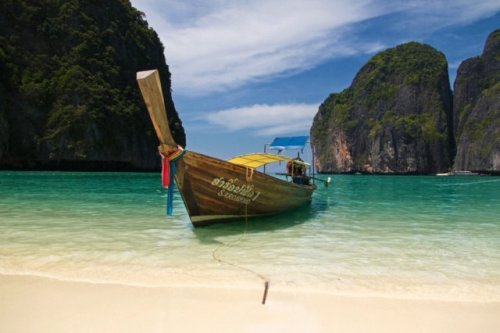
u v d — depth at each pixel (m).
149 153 75.31
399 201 16.89
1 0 64.88
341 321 3.57
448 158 113.56
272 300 4.07
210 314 3.67
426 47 135.25
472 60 118.06
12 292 4.23
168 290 4.34
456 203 16.03
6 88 61.28
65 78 66.31
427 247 6.91
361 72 143.75
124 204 13.74
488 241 7.50
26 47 66.56
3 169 59.59
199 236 7.80
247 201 9.20
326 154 138.88
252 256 6.16
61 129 62.12
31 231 8.09
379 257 6.15
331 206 14.39
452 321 3.62
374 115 126.50
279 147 15.62
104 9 79.12
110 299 4.04
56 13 72.31
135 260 5.82
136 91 78.06
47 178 36.03
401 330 3.40
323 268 5.46
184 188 8.00
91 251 6.37
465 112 115.25
